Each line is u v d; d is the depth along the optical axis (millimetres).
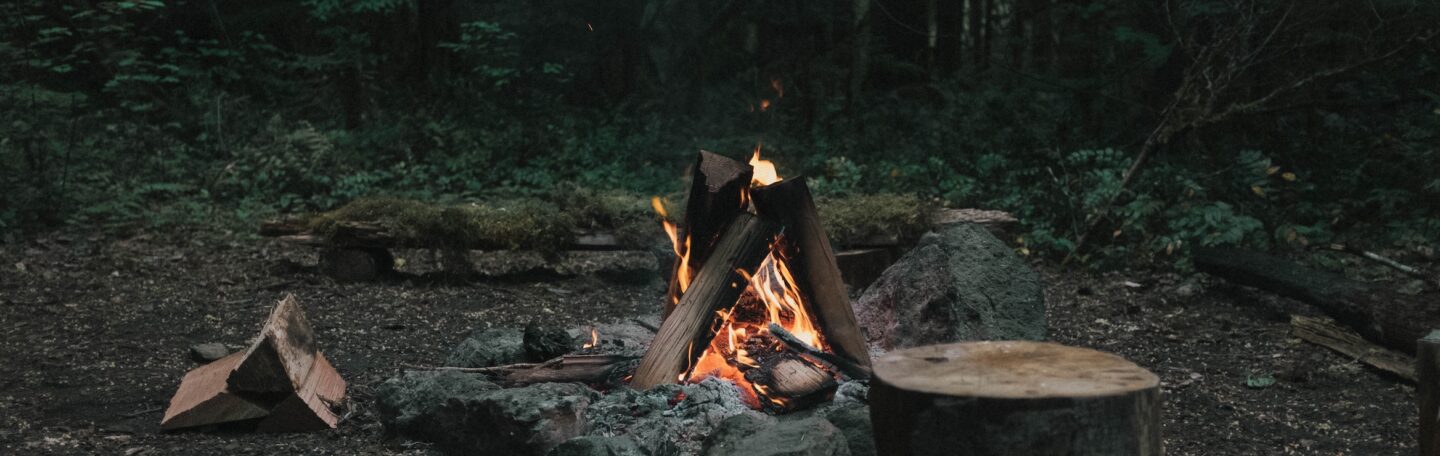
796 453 3531
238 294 7785
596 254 9531
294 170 11328
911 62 16000
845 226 7727
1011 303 5223
